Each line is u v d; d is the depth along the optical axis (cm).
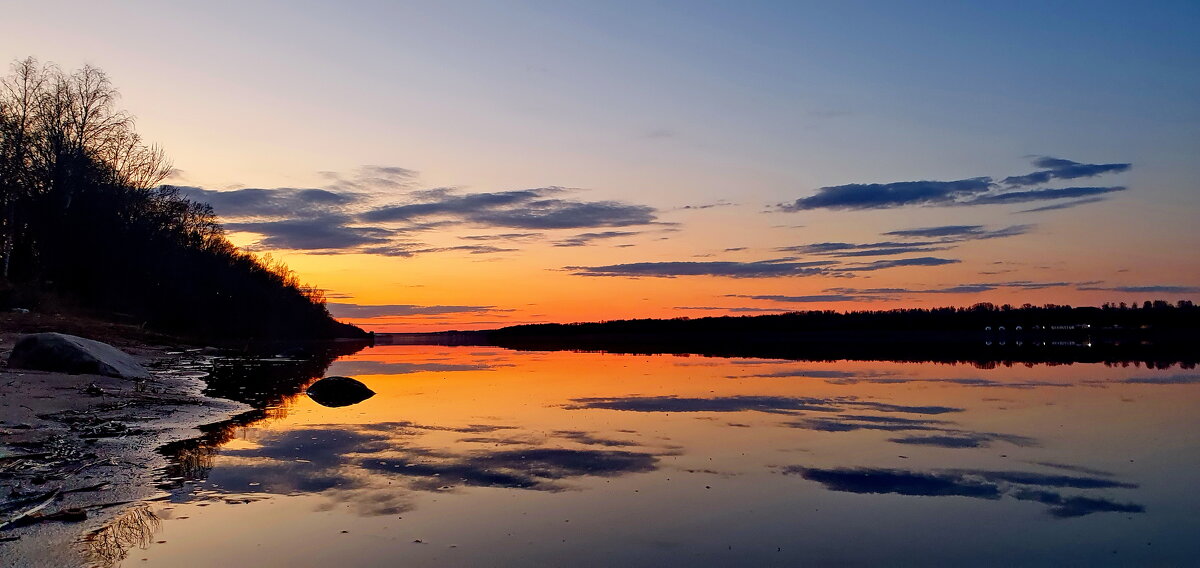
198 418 1469
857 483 994
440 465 1072
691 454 1179
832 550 727
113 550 669
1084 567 688
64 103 4456
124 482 908
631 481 994
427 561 672
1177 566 691
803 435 1364
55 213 4462
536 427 1443
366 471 1023
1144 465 1110
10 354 2055
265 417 1531
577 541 741
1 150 4272
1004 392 2106
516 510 845
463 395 2053
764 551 722
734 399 1942
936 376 2698
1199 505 894
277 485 930
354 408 1723
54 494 827
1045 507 884
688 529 786
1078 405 1795
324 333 12744
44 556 641
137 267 5334
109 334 3844
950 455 1183
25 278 4541
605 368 3259
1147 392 2089
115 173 4956
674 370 3094
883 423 1506
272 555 672
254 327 8050
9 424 1220
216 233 8050
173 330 5716
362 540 725
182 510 805
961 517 843
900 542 754
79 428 1242
